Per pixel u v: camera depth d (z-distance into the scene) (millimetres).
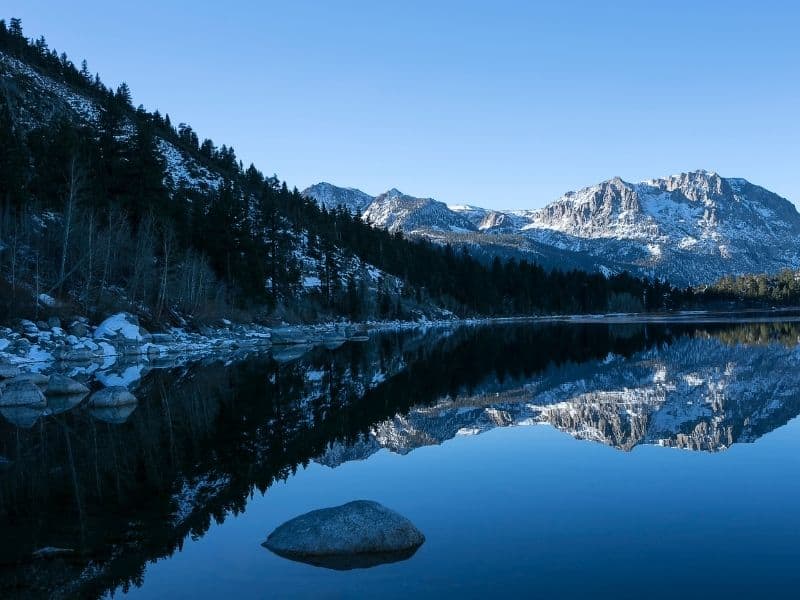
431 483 13742
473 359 47469
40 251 52469
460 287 156625
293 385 31734
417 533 9906
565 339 69250
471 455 16703
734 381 31562
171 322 58531
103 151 76875
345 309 105375
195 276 65500
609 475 14211
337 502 12289
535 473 14539
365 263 138500
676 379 32844
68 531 10547
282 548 9500
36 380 29234
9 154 57188
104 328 46281
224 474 14547
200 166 122562
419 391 29984
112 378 32812
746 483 13266
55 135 69312
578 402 26016
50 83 113062
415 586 8078
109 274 58219
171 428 20266
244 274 78312
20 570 8844
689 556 9070
